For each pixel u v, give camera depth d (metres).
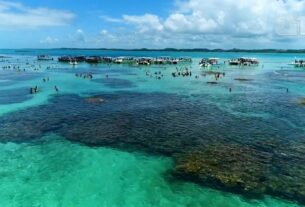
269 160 22.45
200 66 119.00
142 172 21.06
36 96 49.56
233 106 42.06
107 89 58.09
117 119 34.47
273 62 159.62
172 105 42.75
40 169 21.58
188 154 23.80
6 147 25.48
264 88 60.09
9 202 17.50
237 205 16.92
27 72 91.44
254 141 26.64
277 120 34.00
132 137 28.05
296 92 55.12
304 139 27.16
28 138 27.72
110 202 17.59
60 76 79.94
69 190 18.88
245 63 131.62
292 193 17.98
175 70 100.12
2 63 136.50
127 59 140.88
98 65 122.69
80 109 39.84
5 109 39.47
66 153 24.33
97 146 25.86
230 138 27.55
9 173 20.97
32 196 18.16
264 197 17.61
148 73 88.94
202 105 42.75
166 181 19.75
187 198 17.77
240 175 20.14
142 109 39.97
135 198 17.95
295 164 21.77
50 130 30.11
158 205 17.20
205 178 19.89
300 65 123.81
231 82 69.19
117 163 22.53
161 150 24.81
